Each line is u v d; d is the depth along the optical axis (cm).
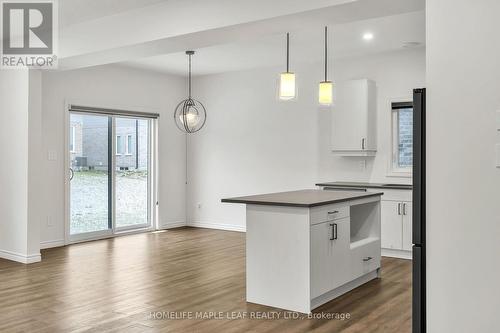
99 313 373
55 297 414
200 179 841
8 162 573
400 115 651
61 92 655
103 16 468
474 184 259
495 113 253
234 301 409
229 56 671
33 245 556
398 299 418
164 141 812
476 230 259
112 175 739
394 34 551
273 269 394
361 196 455
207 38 423
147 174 802
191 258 580
